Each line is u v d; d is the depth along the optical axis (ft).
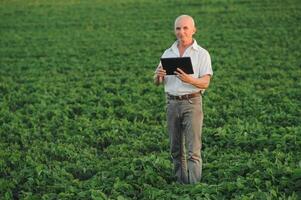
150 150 42.14
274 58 83.10
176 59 30.04
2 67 85.97
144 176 33.14
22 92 65.51
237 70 73.26
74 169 37.55
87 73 76.89
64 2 164.55
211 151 39.40
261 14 127.54
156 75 32.04
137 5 151.53
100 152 43.01
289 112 49.98
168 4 149.59
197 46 31.32
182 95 31.40
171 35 110.01
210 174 33.04
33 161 38.86
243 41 99.09
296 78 68.18
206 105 54.03
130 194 31.60
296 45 93.09
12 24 132.87
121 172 34.06
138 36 111.04
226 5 142.20
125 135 45.65
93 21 132.57
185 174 33.19
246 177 31.58
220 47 94.63
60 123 50.06
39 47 104.53
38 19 138.51
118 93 60.80
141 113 51.34
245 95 58.29
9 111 57.57
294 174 30.17
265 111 50.14
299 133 40.96
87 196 30.83
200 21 124.26
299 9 130.62
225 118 50.08
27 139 46.29
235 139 41.47
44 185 34.09
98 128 47.52
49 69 82.38
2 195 34.04
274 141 39.88
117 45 102.22
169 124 32.40
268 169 31.24
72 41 109.81
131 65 81.00
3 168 38.70
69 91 64.80
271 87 63.82
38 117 52.44
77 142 44.21
